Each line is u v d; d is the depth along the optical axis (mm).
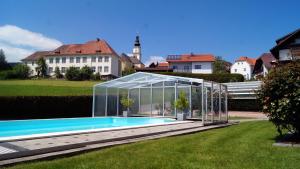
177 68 65562
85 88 31281
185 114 19016
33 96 19422
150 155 6262
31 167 5102
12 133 10688
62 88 30281
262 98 8750
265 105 8680
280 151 6840
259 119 20203
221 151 6773
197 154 6406
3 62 68688
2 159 5617
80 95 22344
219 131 11422
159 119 19562
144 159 5871
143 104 22125
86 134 9258
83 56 68688
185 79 17734
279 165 5512
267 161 5828
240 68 87250
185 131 11141
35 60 76625
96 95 21141
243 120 19422
